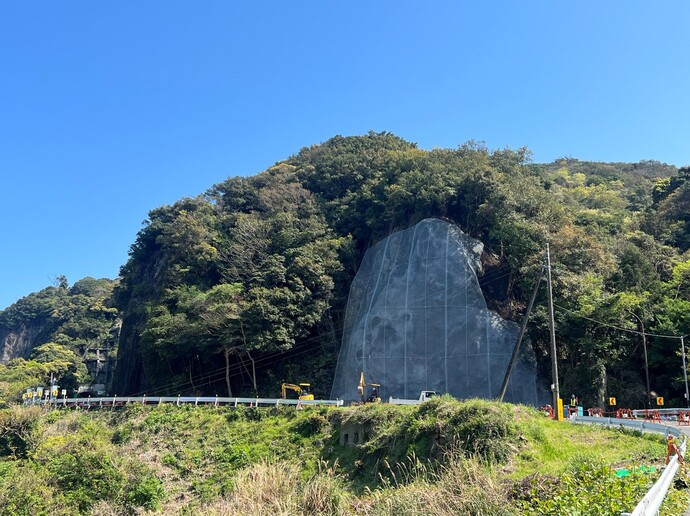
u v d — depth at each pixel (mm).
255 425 37531
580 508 7883
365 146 93500
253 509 9508
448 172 63312
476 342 47562
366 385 49406
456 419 22297
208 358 56000
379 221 64750
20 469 28578
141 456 34875
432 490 9781
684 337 42375
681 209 67188
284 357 55562
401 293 53531
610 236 58844
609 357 43188
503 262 54031
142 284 72438
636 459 16406
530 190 56219
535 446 20141
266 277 56812
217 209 78688
